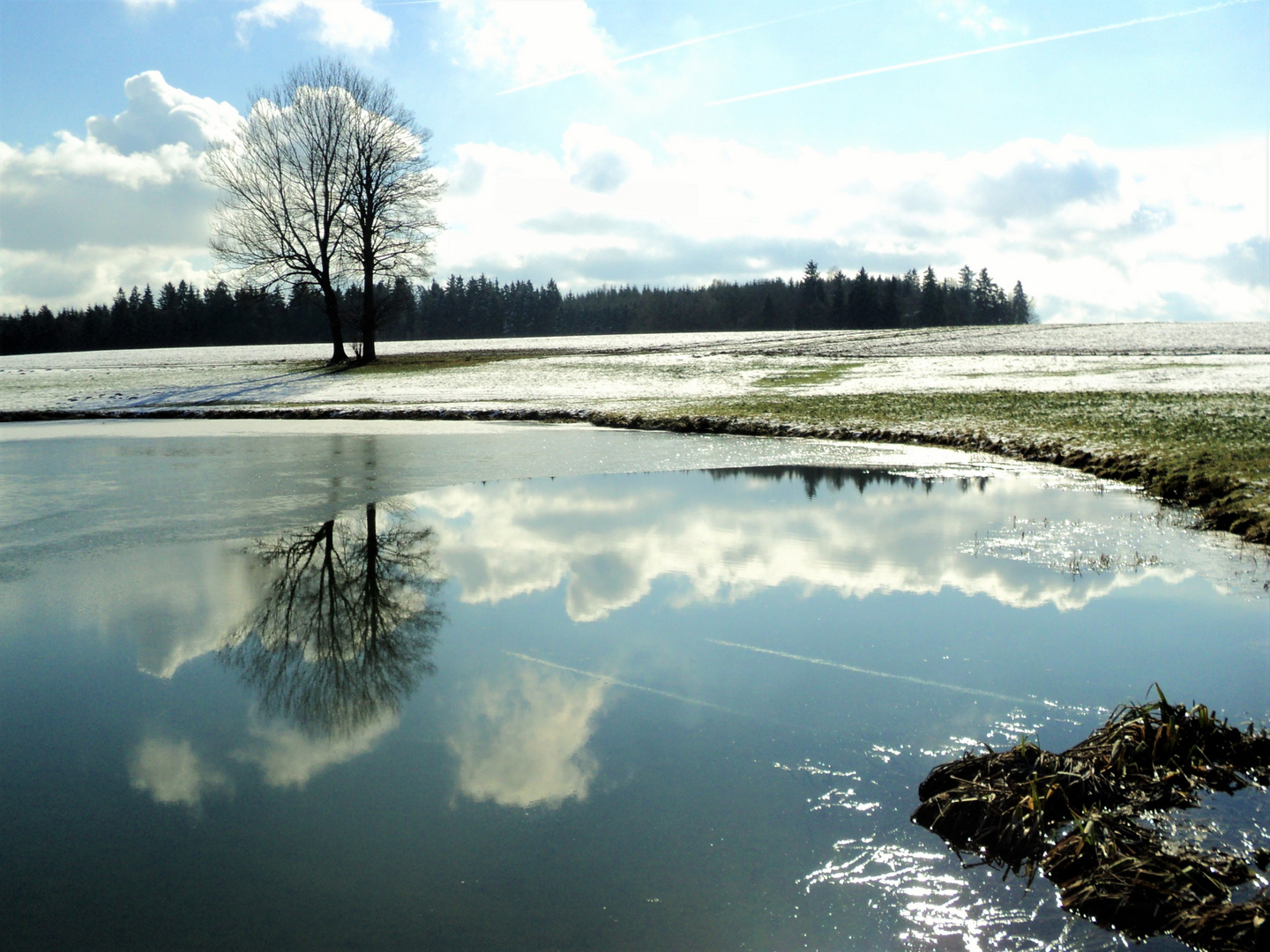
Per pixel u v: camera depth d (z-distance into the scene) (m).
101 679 7.28
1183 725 5.32
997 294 185.88
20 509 14.62
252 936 4.01
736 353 60.84
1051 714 6.08
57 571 10.65
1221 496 13.41
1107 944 3.77
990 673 6.87
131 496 15.74
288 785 5.46
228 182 50.91
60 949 3.93
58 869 4.60
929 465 19.20
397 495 15.76
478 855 4.64
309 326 137.50
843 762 5.53
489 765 5.66
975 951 3.77
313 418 33.12
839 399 33.31
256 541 12.22
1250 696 6.24
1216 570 9.80
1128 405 27.95
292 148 52.16
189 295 146.25
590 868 4.49
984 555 10.77
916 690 6.58
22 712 6.62
